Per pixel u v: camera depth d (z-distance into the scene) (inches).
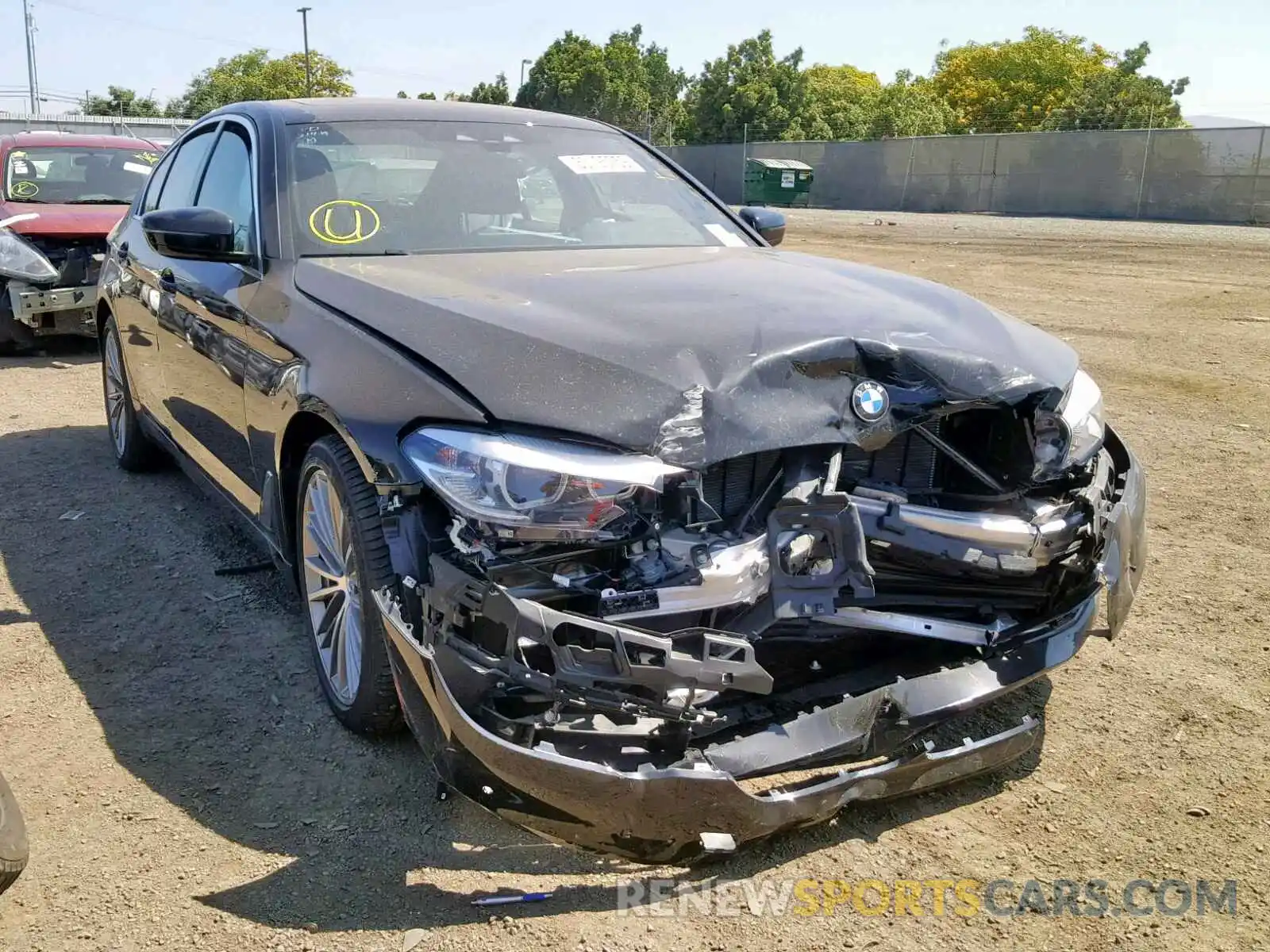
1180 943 94.3
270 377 127.0
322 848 104.5
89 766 117.5
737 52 2411.4
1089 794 115.8
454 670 92.0
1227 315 422.9
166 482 215.8
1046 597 116.6
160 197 201.8
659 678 90.0
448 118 165.5
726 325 106.3
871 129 2527.1
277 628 151.6
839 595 102.0
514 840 106.0
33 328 331.9
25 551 178.7
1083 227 1028.5
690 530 97.5
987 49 2903.5
